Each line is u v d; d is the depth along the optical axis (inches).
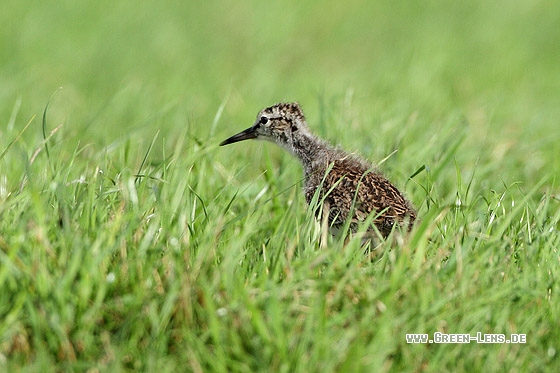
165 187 448.8
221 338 345.4
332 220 476.4
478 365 350.3
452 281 376.8
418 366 347.6
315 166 528.1
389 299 359.3
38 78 903.1
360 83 907.4
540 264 408.2
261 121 559.8
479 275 388.5
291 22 1207.6
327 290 371.2
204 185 508.7
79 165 529.3
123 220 397.7
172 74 949.2
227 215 462.9
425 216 425.7
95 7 1181.7
